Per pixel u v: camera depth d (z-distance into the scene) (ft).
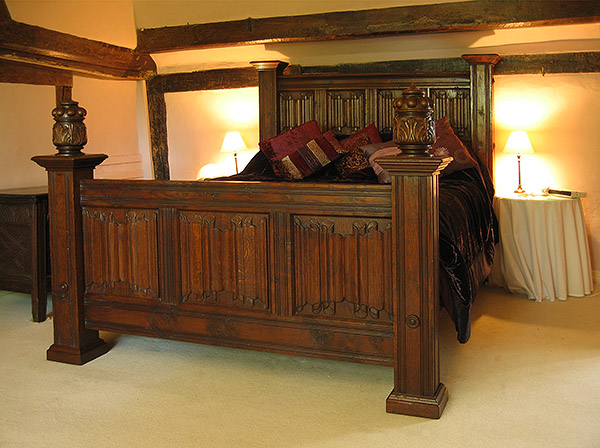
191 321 10.19
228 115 19.47
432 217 8.25
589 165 15.79
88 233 10.78
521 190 15.72
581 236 14.38
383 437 7.88
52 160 10.56
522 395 9.04
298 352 9.51
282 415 8.58
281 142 16.01
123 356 11.00
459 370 10.03
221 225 9.83
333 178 15.43
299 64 18.37
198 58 19.44
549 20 14.55
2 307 14.44
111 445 7.82
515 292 14.60
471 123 15.64
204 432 8.11
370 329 9.04
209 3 17.34
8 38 14.74
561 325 12.26
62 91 17.42
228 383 9.74
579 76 15.62
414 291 8.39
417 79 15.96
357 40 17.12
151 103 20.45
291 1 16.52
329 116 16.84
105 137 19.29
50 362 10.77
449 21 15.28
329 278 9.24
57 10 15.69
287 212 9.33
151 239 10.35
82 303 10.84
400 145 8.33
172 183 10.02
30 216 13.02
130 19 18.37
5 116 15.74
